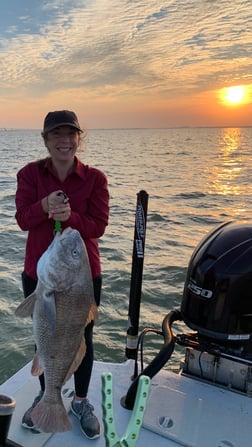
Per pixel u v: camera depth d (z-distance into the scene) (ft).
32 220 7.54
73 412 8.47
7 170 94.17
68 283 6.79
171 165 113.50
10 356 16.15
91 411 8.34
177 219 41.34
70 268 6.77
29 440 7.82
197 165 113.39
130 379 9.78
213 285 8.70
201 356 9.38
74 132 7.70
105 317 19.06
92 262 8.28
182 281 23.61
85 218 7.97
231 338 8.64
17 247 30.99
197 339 9.14
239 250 8.76
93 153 179.11
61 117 7.53
